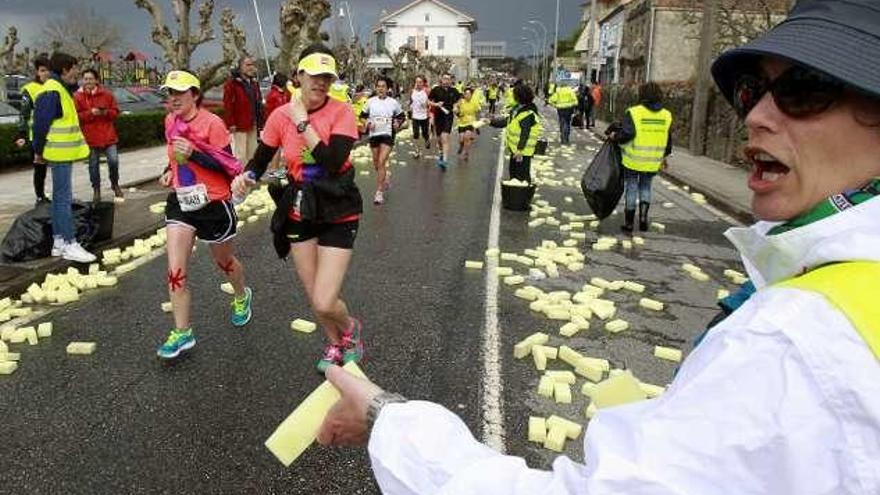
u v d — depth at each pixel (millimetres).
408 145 23641
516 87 11617
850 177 973
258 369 4793
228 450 3727
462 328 5734
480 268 7660
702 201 13031
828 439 792
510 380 4746
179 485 3396
